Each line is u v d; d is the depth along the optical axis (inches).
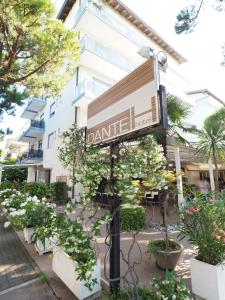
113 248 110.3
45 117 773.9
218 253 116.5
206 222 125.3
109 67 552.1
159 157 119.1
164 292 89.0
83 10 475.5
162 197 155.9
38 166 761.0
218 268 110.0
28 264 163.0
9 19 225.0
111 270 109.4
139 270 146.5
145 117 94.0
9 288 129.9
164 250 146.6
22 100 432.1
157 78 90.0
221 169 644.1
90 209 121.8
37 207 210.2
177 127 302.2
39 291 126.2
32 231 209.6
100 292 119.0
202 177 635.5
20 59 284.4
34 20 243.0
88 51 491.5
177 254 142.1
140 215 237.9
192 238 127.7
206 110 773.9
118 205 108.1
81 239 107.6
